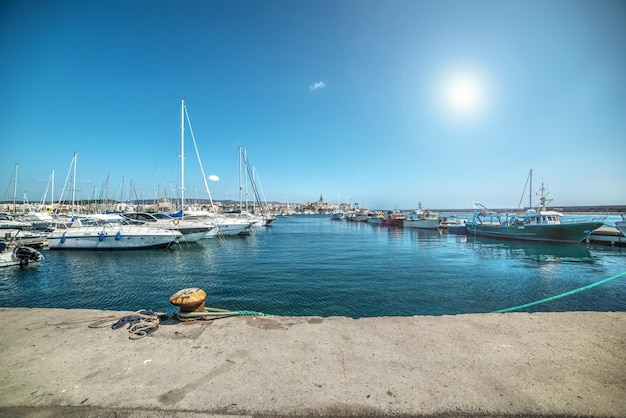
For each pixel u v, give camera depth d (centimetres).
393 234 4747
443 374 288
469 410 239
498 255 2419
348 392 263
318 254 2467
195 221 2966
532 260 2170
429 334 377
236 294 1252
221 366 307
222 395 261
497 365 303
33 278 1552
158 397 259
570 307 1112
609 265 1961
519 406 242
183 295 438
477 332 381
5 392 267
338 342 358
